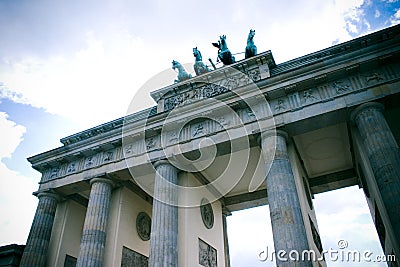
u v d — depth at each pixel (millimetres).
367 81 35625
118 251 41781
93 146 46938
